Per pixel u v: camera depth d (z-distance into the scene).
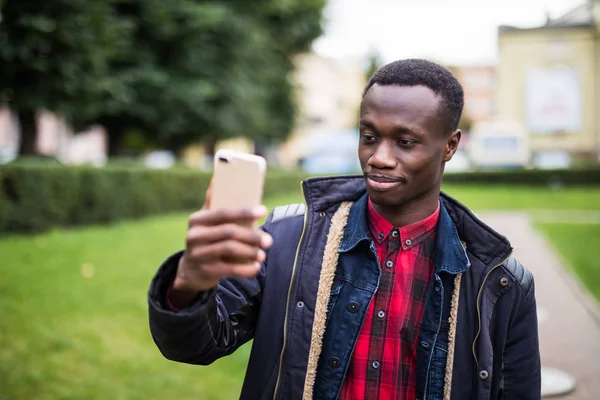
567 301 6.11
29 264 6.51
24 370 3.80
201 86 15.32
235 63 17.33
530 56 35.53
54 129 27.61
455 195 18.70
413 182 1.27
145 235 9.34
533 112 35.62
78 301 5.29
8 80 11.30
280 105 24.14
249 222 0.89
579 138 35.25
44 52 11.22
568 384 3.73
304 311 1.33
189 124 17.08
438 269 1.33
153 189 12.63
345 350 1.30
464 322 1.32
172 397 3.63
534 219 13.34
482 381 1.28
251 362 1.35
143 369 4.02
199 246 0.88
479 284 1.33
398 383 1.30
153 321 1.05
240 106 17.67
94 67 11.66
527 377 1.35
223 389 3.82
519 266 1.38
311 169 33.31
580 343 4.71
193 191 14.84
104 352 4.26
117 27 12.31
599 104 35.00
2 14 10.73
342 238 1.38
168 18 14.24
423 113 1.24
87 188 10.16
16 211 8.54
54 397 3.49
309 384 1.29
